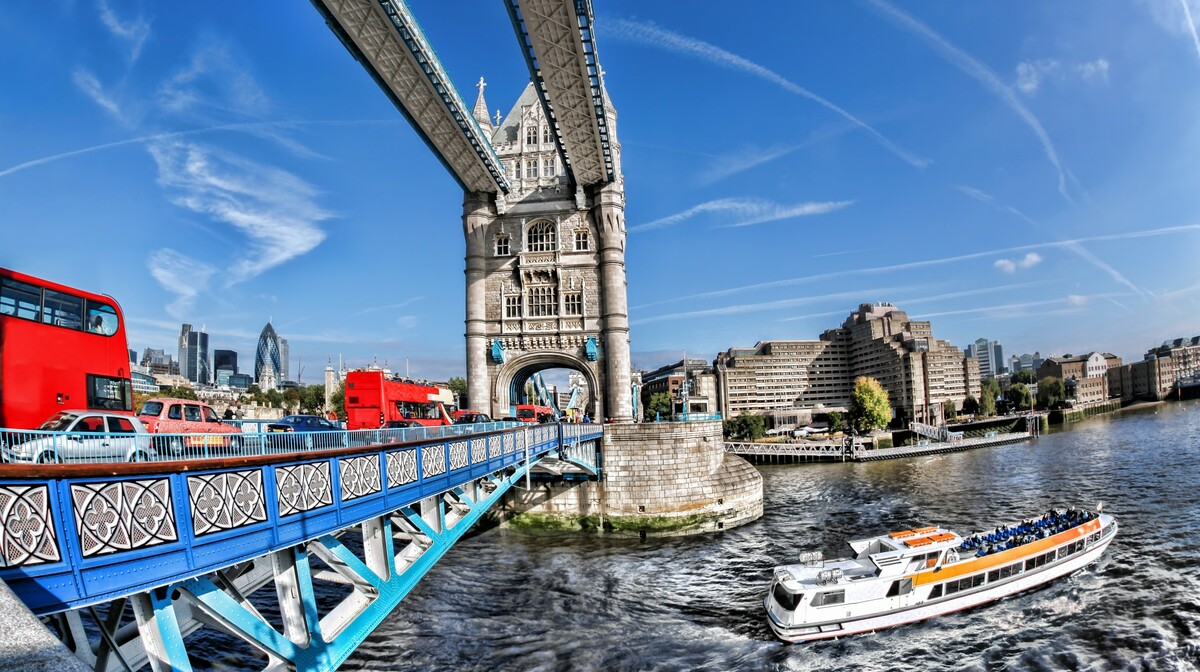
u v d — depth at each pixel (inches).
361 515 666.8
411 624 1246.9
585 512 2063.2
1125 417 6968.5
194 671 955.3
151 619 437.4
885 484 3056.1
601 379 2389.3
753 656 1122.7
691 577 1541.6
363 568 682.8
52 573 358.3
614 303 2378.2
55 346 693.3
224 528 478.0
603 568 1616.6
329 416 2039.9
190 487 450.9
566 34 1717.5
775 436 6127.0
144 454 513.3
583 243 2464.3
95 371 741.9
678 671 1070.4
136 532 409.1
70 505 370.3
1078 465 3282.5
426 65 1690.5
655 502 2047.2
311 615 593.0
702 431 2119.8
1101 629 1175.6
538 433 1434.5
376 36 1608.0
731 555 1739.7
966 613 1262.3
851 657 1117.1
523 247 2471.7
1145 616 1220.5
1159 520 1930.4
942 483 2979.8
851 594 1200.8
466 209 2502.5
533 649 1143.6
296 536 557.9
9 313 648.4
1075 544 1430.9
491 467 1101.7
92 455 484.7
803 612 1177.4
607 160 2272.4
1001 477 3048.7
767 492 2987.2
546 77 1871.3
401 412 1603.1
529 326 2443.4
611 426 2080.5
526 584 1486.2
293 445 669.3
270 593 1315.2
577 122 2053.4
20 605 239.9
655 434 2074.3
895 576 1216.8
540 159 2566.4
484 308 2470.5
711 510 2080.5
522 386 2842.0
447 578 1533.0
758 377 7780.5
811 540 1886.1
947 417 6909.5
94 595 380.8
